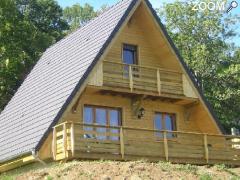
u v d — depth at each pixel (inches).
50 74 1004.6
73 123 775.7
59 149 786.2
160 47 1007.0
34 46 1542.8
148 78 954.1
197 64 1731.1
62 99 829.8
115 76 908.6
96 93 923.4
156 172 721.6
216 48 1772.9
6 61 1374.3
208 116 1005.8
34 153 772.6
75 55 962.7
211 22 1761.8
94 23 1035.3
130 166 723.4
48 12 1909.4
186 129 1029.2
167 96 964.0
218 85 1747.0
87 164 733.3
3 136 964.0
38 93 976.3
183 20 1784.0
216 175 778.2
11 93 1454.2
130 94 943.7
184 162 903.1
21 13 1738.4
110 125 887.7
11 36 1445.6
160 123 1014.4
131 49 1007.6
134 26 1013.2
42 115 858.8
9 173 919.0
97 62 863.7
